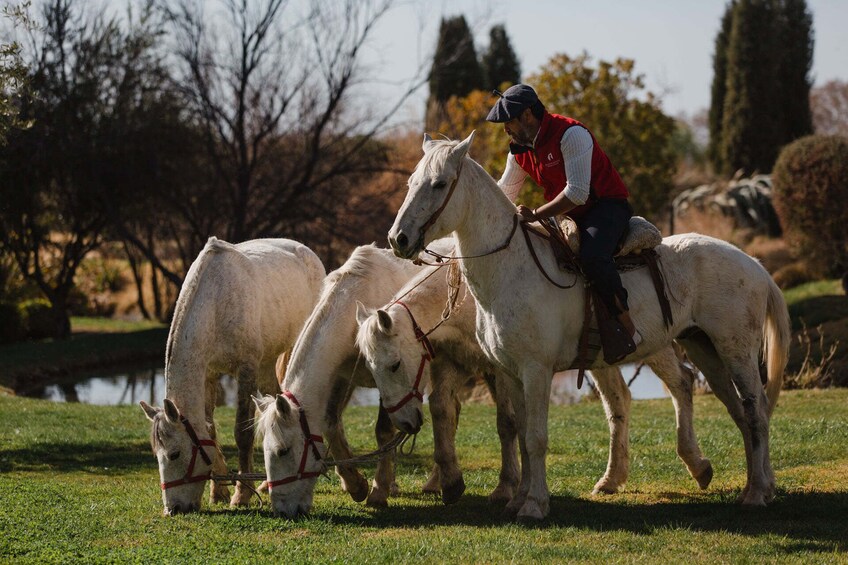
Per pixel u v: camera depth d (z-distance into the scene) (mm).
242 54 25516
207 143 26188
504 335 6473
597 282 6430
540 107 6547
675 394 7789
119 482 9047
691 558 5402
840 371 15672
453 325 7363
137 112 26234
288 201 26250
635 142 28484
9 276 29453
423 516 7020
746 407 6996
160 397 19859
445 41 28141
